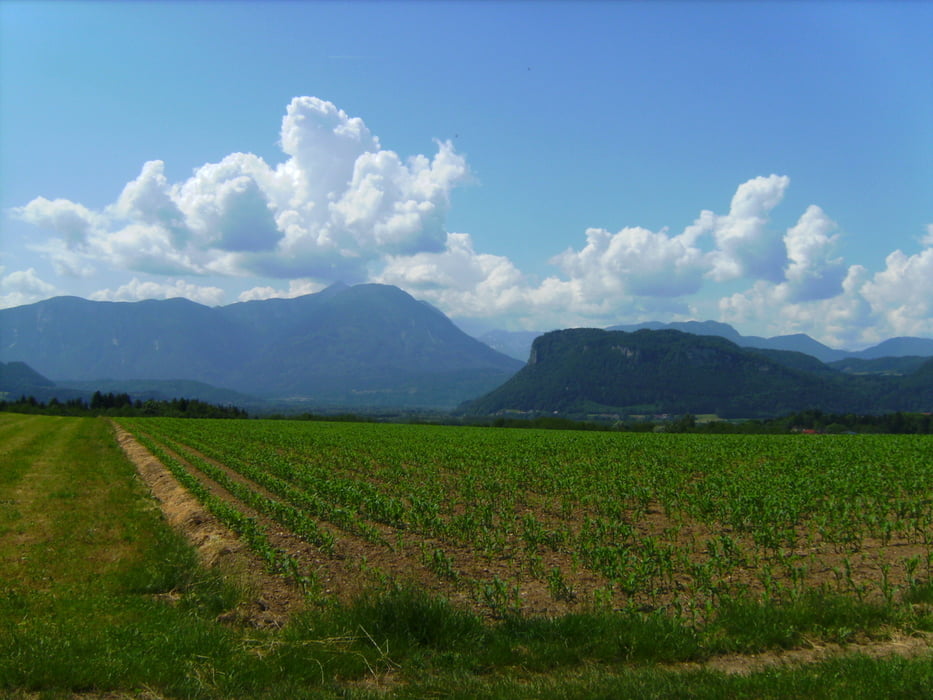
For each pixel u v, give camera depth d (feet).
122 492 73.92
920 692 21.91
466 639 28.45
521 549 48.55
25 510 61.11
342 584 38.60
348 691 23.84
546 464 104.53
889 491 74.08
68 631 28.81
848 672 23.86
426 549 48.26
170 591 37.50
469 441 167.73
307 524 51.08
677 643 27.81
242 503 68.39
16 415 292.81
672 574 40.47
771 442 168.55
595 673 25.02
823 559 45.52
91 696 23.04
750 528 54.54
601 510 63.52
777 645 28.45
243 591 35.45
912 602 33.30
